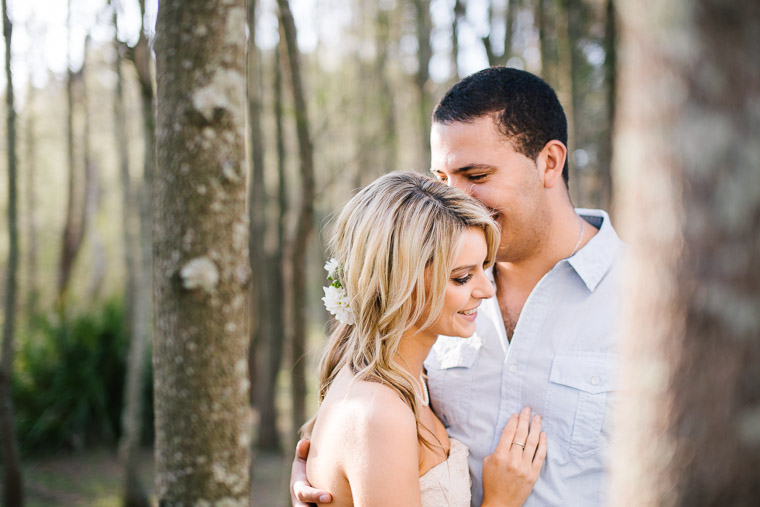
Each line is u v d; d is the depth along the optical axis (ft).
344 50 25.43
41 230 39.68
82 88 26.13
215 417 4.87
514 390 5.50
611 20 12.12
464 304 4.85
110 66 15.24
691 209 1.96
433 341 5.17
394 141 24.63
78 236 31.30
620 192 2.47
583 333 5.39
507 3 16.26
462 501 5.03
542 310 5.54
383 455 4.18
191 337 4.82
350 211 5.10
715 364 1.97
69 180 28.48
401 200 4.72
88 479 20.01
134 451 17.47
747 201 1.88
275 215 28.58
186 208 4.77
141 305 17.56
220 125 4.81
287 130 28.99
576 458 5.23
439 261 4.62
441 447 5.14
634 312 2.18
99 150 34.99
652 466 2.12
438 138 5.59
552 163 5.54
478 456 5.61
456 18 16.80
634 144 2.12
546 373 5.43
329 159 28.81
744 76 1.87
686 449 2.04
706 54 1.91
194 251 4.77
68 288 30.35
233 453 4.97
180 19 4.76
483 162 5.30
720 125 1.89
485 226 4.87
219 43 4.77
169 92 4.82
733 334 1.93
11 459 14.96
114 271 43.65
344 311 5.09
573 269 5.57
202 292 4.79
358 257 4.88
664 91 1.99
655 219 2.06
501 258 5.73
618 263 5.49
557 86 16.69
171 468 4.93
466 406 5.72
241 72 4.93
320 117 24.12
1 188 33.04
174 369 4.88
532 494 5.27
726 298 1.93
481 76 5.45
